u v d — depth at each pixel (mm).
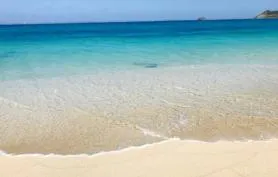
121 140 5418
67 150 5035
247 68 12219
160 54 17062
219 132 5746
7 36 34344
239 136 5523
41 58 15797
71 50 19516
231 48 19438
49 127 6105
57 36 34094
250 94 8391
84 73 11547
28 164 4117
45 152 4961
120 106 7445
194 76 10844
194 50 18781
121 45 22750
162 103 7660
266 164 3936
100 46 22047
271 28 44562
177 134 5680
